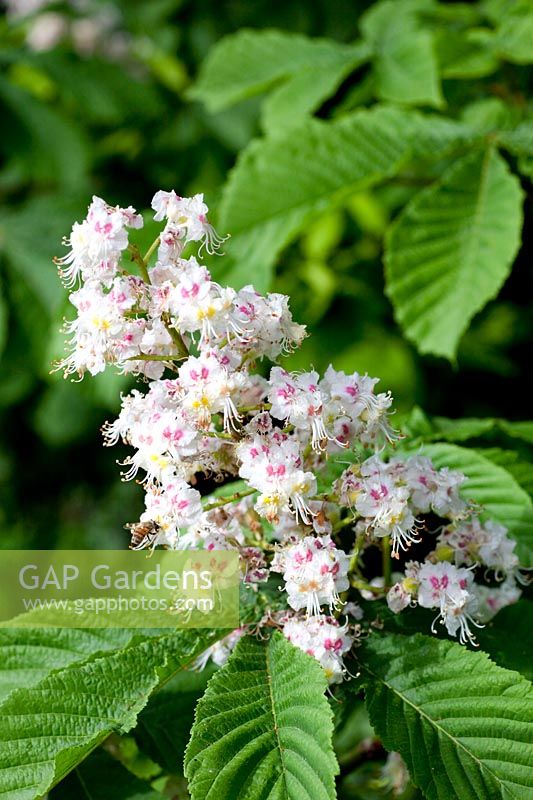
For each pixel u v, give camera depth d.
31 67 2.11
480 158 1.37
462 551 1.05
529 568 1.10
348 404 1.00
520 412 1.99
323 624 1.01
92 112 2.10
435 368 1.99
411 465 1.03
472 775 0.98
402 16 1.65
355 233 2.07
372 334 1.98
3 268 1.99
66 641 1.07
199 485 1.15
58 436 2.27
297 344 1.02
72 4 2.30
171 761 1.09
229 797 0.95
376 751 1.23
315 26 2.15
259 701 0.99
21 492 2.45
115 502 2.46
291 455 1.00
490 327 2.05
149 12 2.22
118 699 1.01
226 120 2.13
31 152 2.07
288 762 0.96
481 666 1.01
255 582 1.04
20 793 0.98
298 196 1.39
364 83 1.65
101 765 1.06
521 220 1.33
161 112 2.17
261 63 1.65
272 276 1.39
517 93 1.59
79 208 2.06
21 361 2.00
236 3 2.19
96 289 1.00
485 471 1.14
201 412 0.99
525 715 0.99
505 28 1.51
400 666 1.02
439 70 1.47
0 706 1.01
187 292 0.99
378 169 1.39
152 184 2.19
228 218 1.40
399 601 1.02
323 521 1.02
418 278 1.34
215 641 1.03
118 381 1.87
